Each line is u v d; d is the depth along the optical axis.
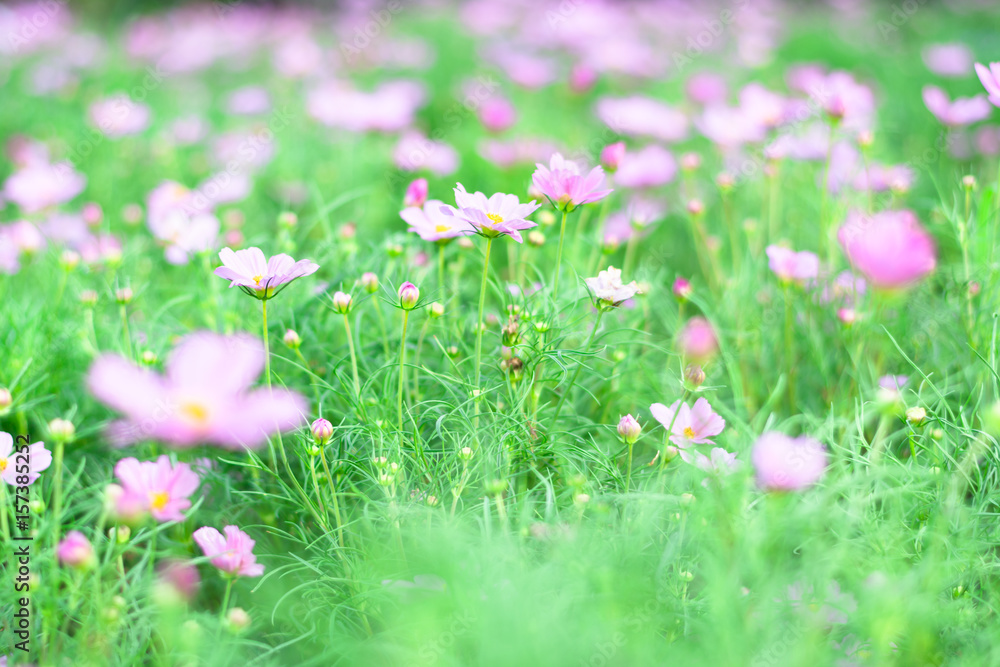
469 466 2.32
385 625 2.23
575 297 2.49
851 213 2.63
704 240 2.77
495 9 6.25
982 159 3.09
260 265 2.26
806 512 2.20
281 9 7.13
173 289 2.63
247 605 2.32
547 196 2.34
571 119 4.05
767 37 5.42
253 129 3.72
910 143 3.52
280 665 2.28
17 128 3.98
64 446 2.43
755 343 2.57
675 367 2.51
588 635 2.16
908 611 2.17
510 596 2.18
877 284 2.23
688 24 5.84
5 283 2.63
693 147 3.71
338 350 2.48
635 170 2.89
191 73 5.28
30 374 2.46
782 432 2.27
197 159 3.54
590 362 2.46
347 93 3.50
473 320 2.49
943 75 4.24
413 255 2.56
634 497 2.24
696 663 2.16
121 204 3.20
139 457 2.40
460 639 2.20
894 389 2.41
